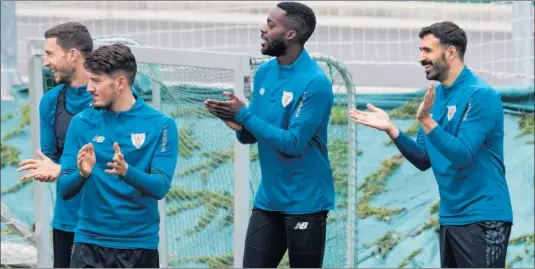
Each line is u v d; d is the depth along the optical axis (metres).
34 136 24.00
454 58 18.47
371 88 33.62
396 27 36.78
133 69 16.80
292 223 18.55
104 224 16.75
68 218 19.42
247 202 21.70
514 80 34.19
